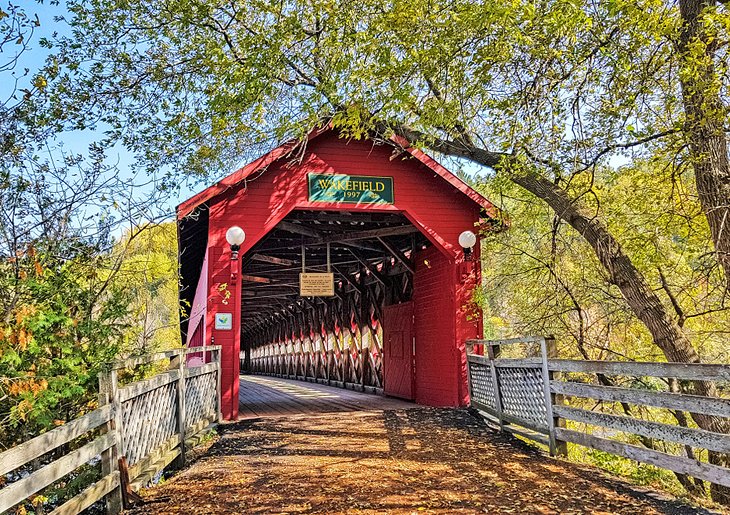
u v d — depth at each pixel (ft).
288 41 23.58
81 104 24.63
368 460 17.83
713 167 20.77
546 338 18.71
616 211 30.01
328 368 53.21
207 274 26.99
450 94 24.06
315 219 32.60
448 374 29.89
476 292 29.40
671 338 22.21
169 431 17.56
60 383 15.17
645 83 21.21
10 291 15.07
